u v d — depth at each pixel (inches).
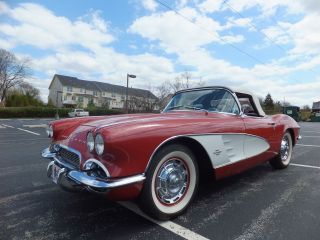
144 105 1515.7
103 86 3024.1
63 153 111.4
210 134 111.4
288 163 190.7
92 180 86.3
